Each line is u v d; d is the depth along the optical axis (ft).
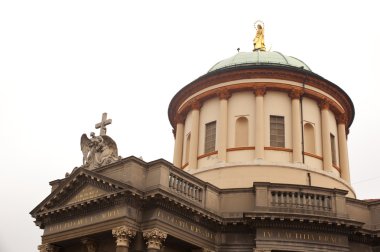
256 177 91.04
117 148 81.41
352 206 83.20
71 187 79.56
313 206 78.18
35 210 82.99
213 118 101.45
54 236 79.71
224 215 78.59
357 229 77.82
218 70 101.45
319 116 101.71
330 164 97.35
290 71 100.12
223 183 91.45
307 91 100.48
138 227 71.26
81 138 86.58
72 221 78.28
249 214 75.51
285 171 91.91
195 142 100.99
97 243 76.59
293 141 95.81
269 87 99.76
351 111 110.11
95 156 81.76
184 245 75.61
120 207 71.46
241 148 95.76
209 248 76.84
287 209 77.30
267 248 74.90
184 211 74.08
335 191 79.30
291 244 75.36
